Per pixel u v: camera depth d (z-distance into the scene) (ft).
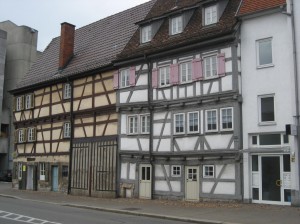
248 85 61.36
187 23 71.87
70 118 90.94
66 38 99.96
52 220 46.11
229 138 61.87
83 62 92.68
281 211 51.47
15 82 157.07
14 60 159.12
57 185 93.35
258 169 59.77
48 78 99.86
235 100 61.77
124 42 85.51
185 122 67.67
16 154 108.78
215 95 63.87
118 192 77.15
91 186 82.58
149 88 73.61
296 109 55.93
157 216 51.11
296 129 54.65
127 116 77.30
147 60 74.49
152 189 71.67
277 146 57.93
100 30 99.96
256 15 61.36
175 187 68.44
